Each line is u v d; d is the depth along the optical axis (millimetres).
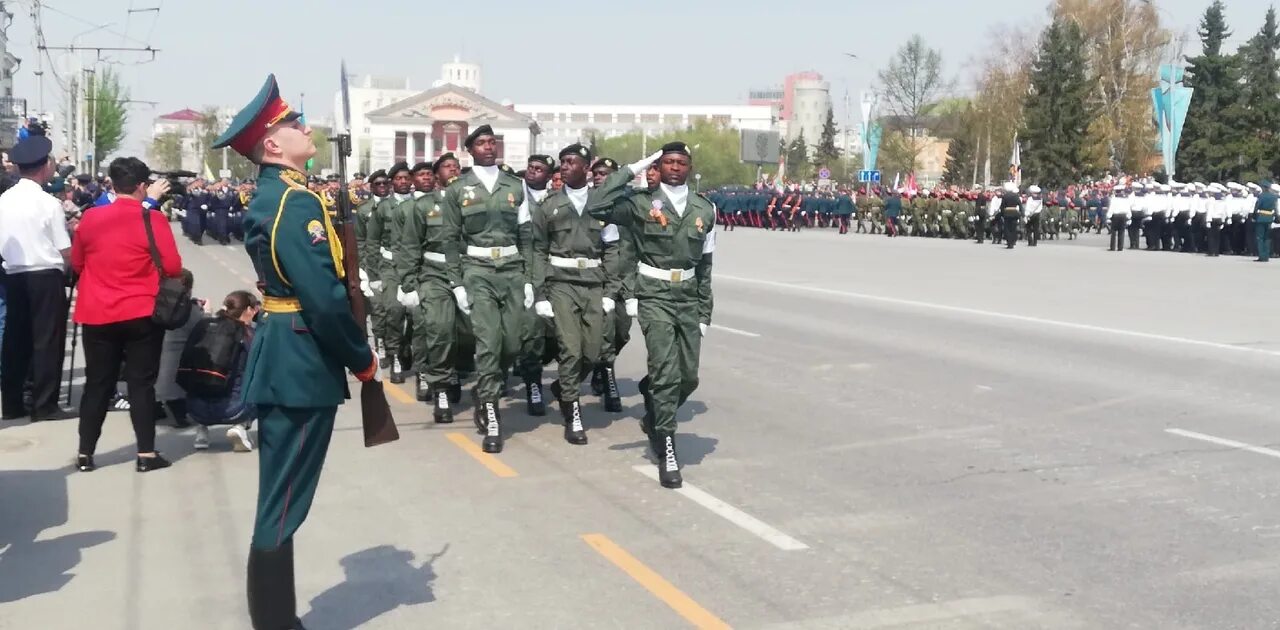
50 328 9078
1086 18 69438
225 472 7719
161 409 9438
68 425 9062
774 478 7605
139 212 7508
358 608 5277
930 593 5453
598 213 7438
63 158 15664
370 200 12195
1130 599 5363
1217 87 67688
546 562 5910
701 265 7594
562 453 8383
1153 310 17078
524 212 8633
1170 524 6523
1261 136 65938
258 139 4668
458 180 8617
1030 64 72750
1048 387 10812
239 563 5891
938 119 91625
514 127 96812
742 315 16828
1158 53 69062
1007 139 72375
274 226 4496
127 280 7484
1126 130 67000
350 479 7574
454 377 10383
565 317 8766
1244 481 7422
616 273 9656
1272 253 29875
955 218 42250
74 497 7090
